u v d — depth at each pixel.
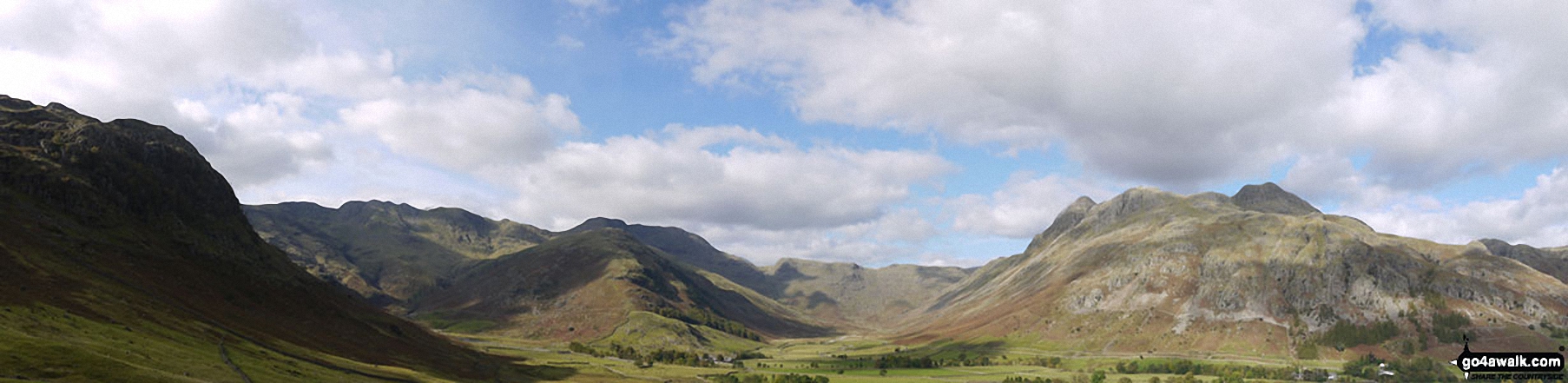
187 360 146.62
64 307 164.62
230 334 196.88
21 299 158.25
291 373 168.12
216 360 157.50
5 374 103.94
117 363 121.94
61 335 137.62
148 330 169.88
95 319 163.50
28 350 115.69
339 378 180.75
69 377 110.12
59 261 195.25
